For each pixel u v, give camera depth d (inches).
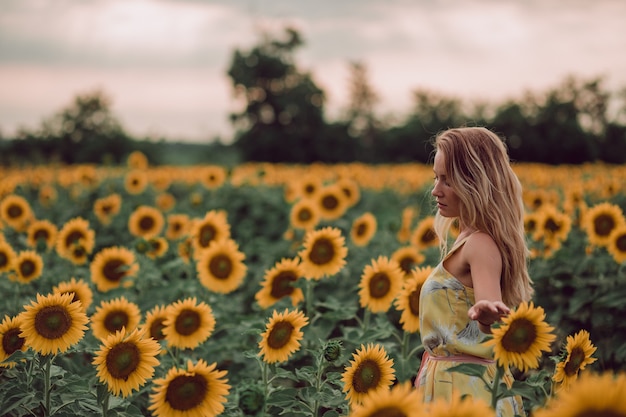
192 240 257.0
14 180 549.0
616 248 239.0
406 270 216.5
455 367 109.2
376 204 593.3
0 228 335.9
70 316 144.9
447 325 123.0
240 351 208.4
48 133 1604.3
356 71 2755.9
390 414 89.5
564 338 221.8
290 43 2357.3
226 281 221.5
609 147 1833.2
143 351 133.3
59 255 295.6
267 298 193.6
